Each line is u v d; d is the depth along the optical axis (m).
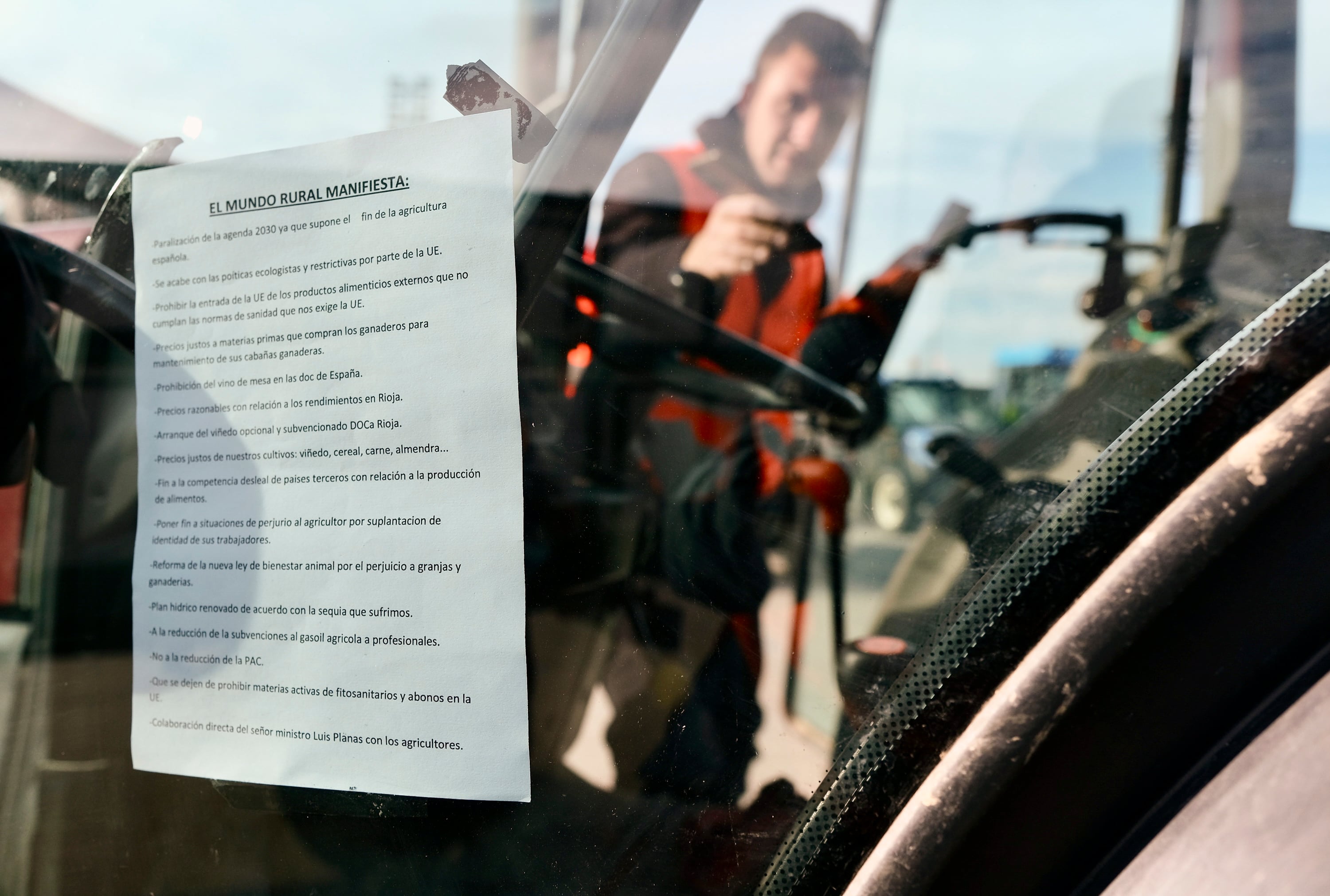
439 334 0.74
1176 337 0.72
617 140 0.80
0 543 0.90
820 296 0.91
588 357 0.79
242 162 0.79
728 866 0.75
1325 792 0.57
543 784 0.77
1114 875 0.62
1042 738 0.64
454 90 0.75
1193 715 0.63
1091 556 0.66
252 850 0.83
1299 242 0.72
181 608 0.81
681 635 0.79
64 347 0.88
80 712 0.87
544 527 0.77
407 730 0.76
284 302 0.77
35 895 0.87
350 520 0.77
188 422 0.80
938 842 0.65
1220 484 0.63
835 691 0.75
